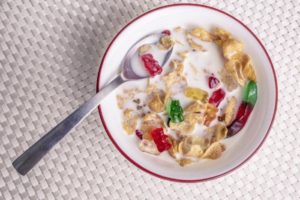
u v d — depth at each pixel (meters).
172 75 0.52
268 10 0.55
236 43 0.51
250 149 0.49
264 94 0.50
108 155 0.50
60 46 0.53
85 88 0.52
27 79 0.52
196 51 0.52
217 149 0.50
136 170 0.50
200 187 0.50
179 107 0.50
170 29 0.53
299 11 0.55
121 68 0.51
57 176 0.50
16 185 0.49
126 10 0.54
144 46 0.52
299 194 0.51
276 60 0.53
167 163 0.49
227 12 0.54
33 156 0.47
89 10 0.54
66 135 0.49
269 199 0.50
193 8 0.51
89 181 0.50
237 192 0.50
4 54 0.52
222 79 0.52
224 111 0.51
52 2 0.53
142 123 0.51
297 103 0.53
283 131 0.52
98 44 0.53
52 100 0.51
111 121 0.49
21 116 0.51
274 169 0.51
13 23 0.53
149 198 0.50
